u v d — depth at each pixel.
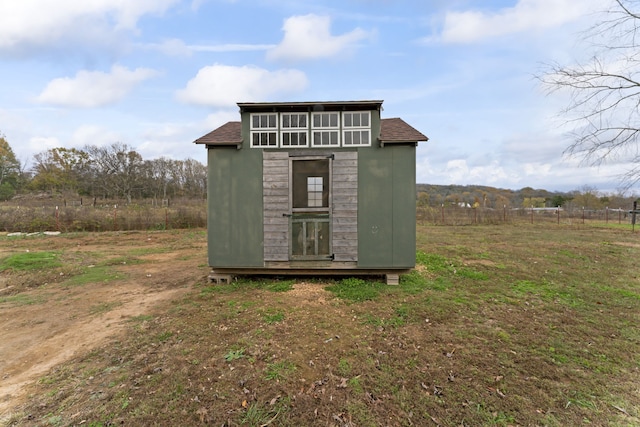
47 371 3.18
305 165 6.42
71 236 13.12
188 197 33.91
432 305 4.78
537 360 3.24
